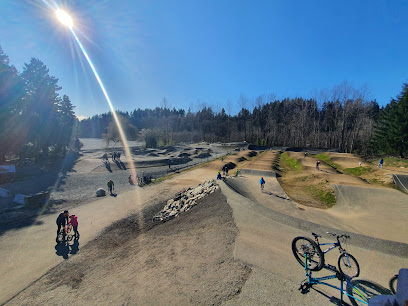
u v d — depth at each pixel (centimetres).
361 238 822
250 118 11562
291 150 6812
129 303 600
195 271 702
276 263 698
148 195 2275
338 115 7919
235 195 1533
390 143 3875
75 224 1291
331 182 2405
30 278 870
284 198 2028
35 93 4888
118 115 8031
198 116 13712
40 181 3108
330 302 520
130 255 949
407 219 1464
